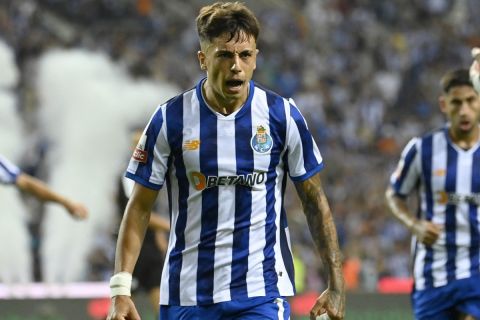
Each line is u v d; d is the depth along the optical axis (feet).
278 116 46.57
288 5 285.23
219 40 44.62
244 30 44.68
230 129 46.11
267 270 46.52
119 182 80.18
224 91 45.06
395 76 264.11
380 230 183.42
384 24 287.69
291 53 264.11
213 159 46.01
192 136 46.11
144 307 89.45
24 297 91.35
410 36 282.77
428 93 258.37
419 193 71.77
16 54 223.30
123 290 46.26
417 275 70.69
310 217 47.83
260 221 46.47
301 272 129.18
